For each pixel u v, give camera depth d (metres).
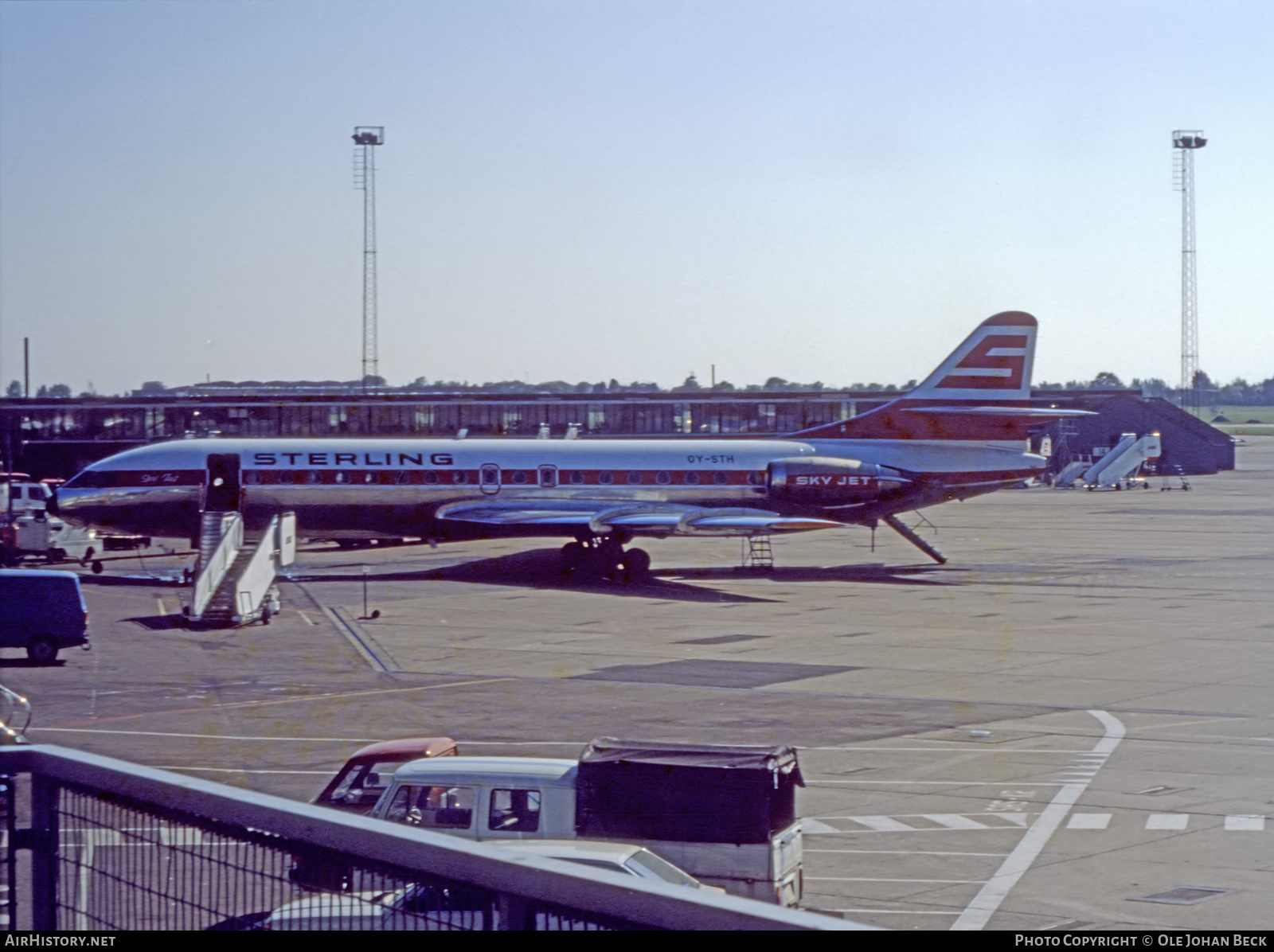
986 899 18.88
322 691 35.50
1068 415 67.69
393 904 8.12
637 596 57.56
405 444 63.69
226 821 8.83
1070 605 54.94
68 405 106.12
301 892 8.42
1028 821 23.09
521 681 37.19
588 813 17.47
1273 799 24.53
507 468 63.72
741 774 17.11
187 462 61.38
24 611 39.44
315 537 63.12
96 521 61.22
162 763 27.12
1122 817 23.30
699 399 124.62
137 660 40.41
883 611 52.81
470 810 17.95
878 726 31.23
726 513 60.94
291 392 142.50
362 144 132.88
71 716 31.88
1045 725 31.41
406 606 53.94
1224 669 39.34
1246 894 18.94
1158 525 101.88
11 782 10.01
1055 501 134.00
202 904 9.09
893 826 22.86
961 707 33.62
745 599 56.66
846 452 67.62
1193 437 178.25
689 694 35.22
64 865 9.92
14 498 80.12
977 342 68.00
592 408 122.56
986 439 68.38
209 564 49.12
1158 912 18.14
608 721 31.59
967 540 89.81
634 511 62.41
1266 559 75.50
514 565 69.81
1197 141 172.75
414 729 30.59
